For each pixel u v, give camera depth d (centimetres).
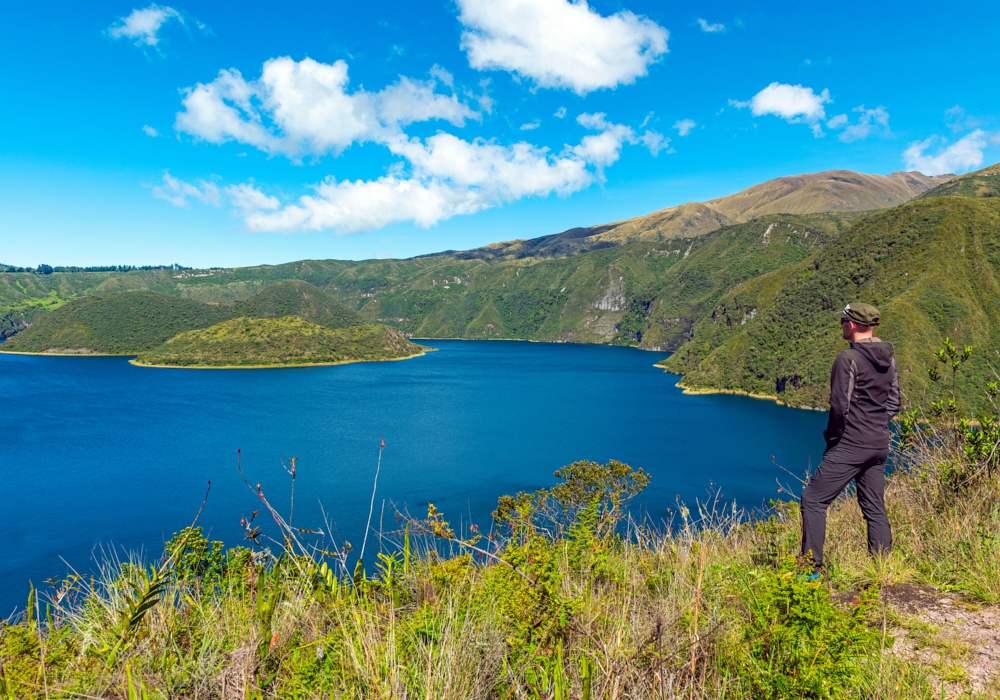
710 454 8169
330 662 249
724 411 12462
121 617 285
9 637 274
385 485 6956
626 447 8794
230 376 18888
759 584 310
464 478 7325
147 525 5462
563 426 10769
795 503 491
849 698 238
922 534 443
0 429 10462
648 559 376
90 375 18438
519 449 8969
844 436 392
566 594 288
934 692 241
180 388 15950
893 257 15462
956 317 12625
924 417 561
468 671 240
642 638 255
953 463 495
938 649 279
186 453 8756
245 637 271
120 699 245
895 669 253
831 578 381
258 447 9156
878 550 401
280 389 16000
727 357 17250
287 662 262
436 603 295
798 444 8912
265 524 4500
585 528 364
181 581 315
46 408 12619
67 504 6319
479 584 316
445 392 15612
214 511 5838
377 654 244
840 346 13438
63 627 288
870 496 410
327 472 7669
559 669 233
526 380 18388
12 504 6334
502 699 241
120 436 9931
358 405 13312
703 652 244
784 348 15638
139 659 259
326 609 301
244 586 322
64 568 4366
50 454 8706
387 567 333
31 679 253
